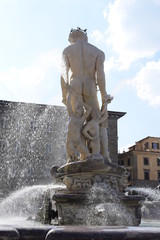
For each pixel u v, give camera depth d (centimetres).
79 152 736
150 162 4734
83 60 786
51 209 671
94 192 642
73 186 665
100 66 790
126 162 4862
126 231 242
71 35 823
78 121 741
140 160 4703
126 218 607
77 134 733
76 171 673
